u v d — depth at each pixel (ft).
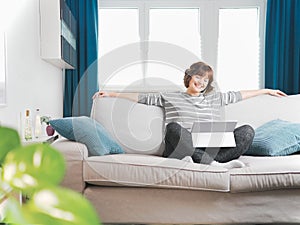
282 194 7.04
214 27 14.23
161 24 14.39
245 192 7.00
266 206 7.02
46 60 10.66
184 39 14.37
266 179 6.83
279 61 13.67
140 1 14.23
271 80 13.75
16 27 8.04
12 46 7.74
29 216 0.76
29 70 9.10
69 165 6.85
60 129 7.31
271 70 13.74
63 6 10.64
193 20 14.37
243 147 7.83
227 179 6.84
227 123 7.70
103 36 14.30
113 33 14.33
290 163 7.08
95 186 7.10
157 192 7.00
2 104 6.96
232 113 9.34
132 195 7.00
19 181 0.85
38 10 10.08
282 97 9.75
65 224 0.74
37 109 9.58
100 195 6.98
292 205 7.04
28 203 0.81
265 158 7.80
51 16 10.25
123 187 7.05
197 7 14.24
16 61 8.02
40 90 10.22
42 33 10.28
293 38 13.67
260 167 6.99
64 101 13.61
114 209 7.02
